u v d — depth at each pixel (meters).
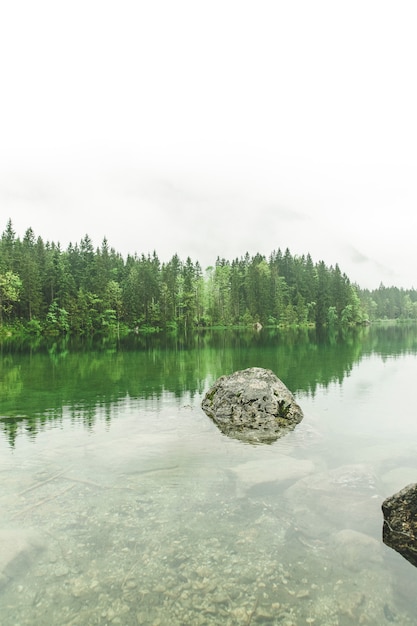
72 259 116.81
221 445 11.66
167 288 120.06
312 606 5.15
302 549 6.41
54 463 10.02
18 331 81.31
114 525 7.09
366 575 5.78
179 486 8.73
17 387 20.73
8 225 107.31
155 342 60.81
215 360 33.62
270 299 128.75
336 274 134.38
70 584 5.54
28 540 6.40
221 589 5.45
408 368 28.16
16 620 4.90
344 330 106.62
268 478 8.97
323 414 15.38
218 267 154.50
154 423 13.91
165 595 5.33
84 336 81.81
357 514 7.43
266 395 14.73
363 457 10.48
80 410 15.69
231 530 6.95
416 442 11.79
